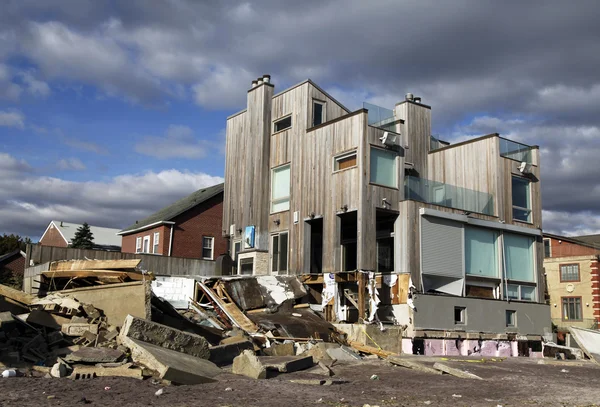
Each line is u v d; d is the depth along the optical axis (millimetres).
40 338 12742
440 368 15180
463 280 25469
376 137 24719
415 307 22797
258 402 9398
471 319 24969
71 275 18891
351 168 24438
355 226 26688
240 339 16969
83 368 10977
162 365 10805
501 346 25938
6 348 12289
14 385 9672
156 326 12672
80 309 14984
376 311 23094
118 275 17875
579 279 46594
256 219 28344
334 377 13430
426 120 29906
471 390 12180
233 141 31188
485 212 27391
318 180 25953
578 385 13781
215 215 40844
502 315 26500
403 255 24109
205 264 29250
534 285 28703
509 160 28562
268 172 28859
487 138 28281
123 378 10766
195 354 13344
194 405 8859
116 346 12477
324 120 27688
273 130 29156
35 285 22844
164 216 39844
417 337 22453
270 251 28000
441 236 25125
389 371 15297
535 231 28844
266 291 23469
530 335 27406
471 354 24453
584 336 23812
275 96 29266
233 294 22625
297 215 26688
